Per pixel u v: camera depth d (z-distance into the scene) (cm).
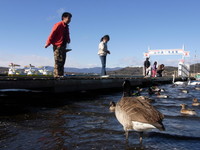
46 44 1019
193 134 466
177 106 827
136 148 385
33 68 1775
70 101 933
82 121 567
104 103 881
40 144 402
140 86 2059
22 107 760
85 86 1243
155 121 322
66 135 452
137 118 342
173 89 1691
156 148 386
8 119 581
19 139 427
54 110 715
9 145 396
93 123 548
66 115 638
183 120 593
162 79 2508
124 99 428
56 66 1070
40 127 507
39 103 859
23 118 595
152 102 934
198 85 2220
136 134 462
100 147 389
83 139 429
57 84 1045
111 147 390
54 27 1003
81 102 907
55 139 428
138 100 404
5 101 889
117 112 422
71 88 1145
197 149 381
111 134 461
